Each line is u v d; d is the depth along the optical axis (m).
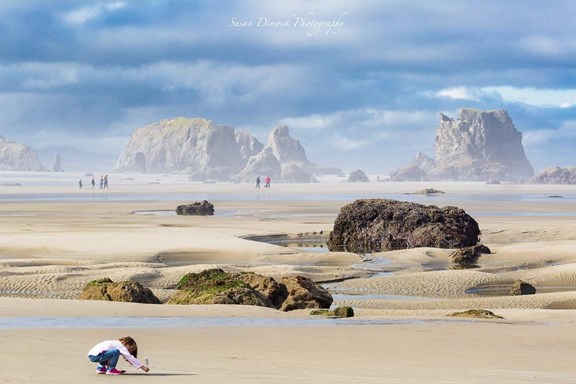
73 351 32.97
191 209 195.25
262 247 107.38
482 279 83.56
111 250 103.38
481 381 28.55
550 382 29.00
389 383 27.22
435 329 45.94
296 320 49.66
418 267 98.31
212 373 28.50
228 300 59.56
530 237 138.50
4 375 26.47
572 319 55.72
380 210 132.38
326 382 26.97
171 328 42.94
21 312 48.81
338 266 97.00
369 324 48.03
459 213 129.25
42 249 103.56
